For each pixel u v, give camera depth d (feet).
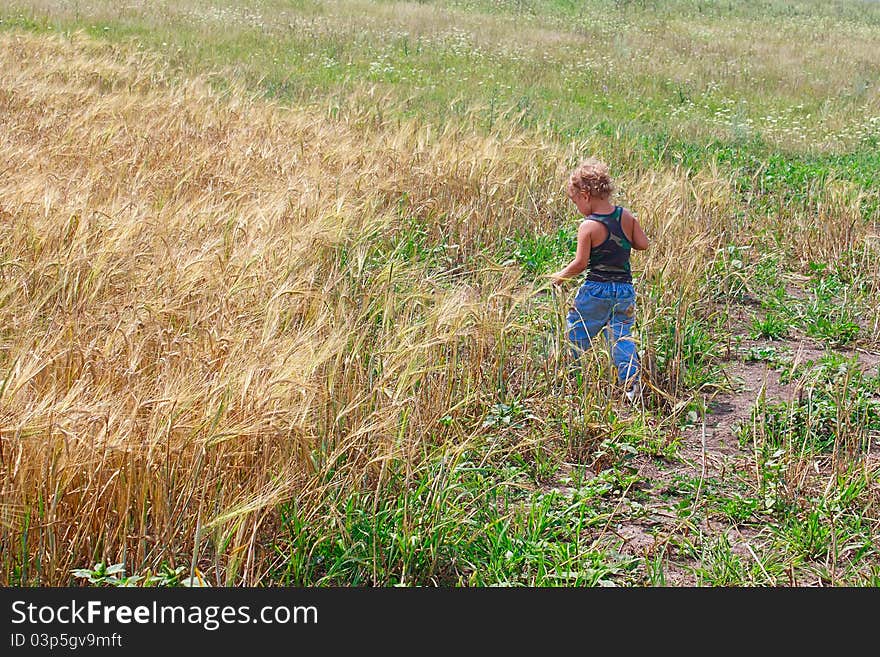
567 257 26.61
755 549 14.16
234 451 12.55
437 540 13.28
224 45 63.98
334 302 18.92
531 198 30.55
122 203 22.81
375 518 13.39
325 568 13.14
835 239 29.89
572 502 15.16
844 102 61.72
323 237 21.11
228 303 16.44
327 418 14.19
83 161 27.50
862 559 13.98
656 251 25.18
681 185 31.22
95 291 16.56
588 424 17.24
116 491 11.94
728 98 61.46
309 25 73.77
